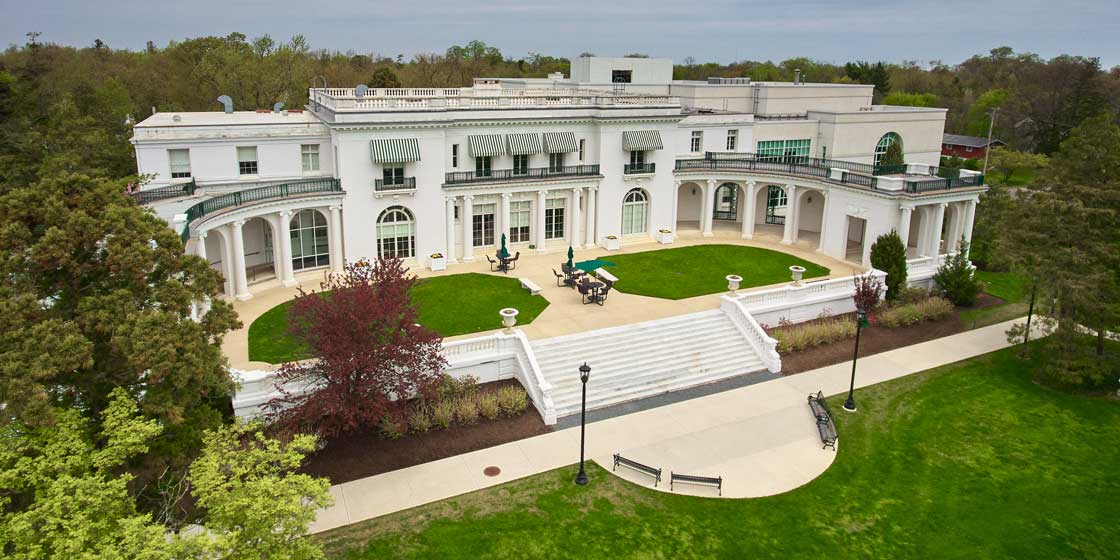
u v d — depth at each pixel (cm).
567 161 5388
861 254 5419
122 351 1930
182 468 2152
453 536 2248
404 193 4706
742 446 2853
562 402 3159
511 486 2534
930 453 2841
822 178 5322
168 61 10431
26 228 1916
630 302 4203
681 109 6078
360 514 2353
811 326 3944
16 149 5694
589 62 6931
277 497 1708
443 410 2912
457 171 4959
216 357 2214
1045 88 12862
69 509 1527
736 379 3497
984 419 3130
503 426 2953
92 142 5428
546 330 3716
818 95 7081
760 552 2219
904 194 4734
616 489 2531
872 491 2564
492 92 6222
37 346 1762
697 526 2334
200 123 4678
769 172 5638
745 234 5891
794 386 3412
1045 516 2453
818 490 2558
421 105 4784
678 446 2842
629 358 3516
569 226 5481
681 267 4991
